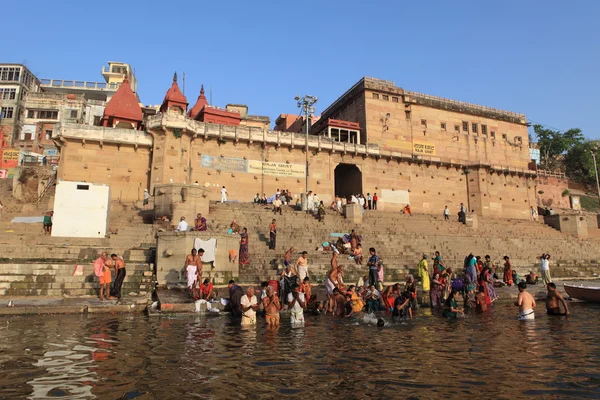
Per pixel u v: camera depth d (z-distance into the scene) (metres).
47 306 9.48
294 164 29.05
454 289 10.62
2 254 13.15
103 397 4.21
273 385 4.67
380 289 13.02
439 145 34.34
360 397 4.31
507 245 23.16
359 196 26.73
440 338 7.38
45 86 49.66
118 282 11.08
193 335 7.38
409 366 5.50
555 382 4.82
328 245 18.00
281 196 25.16
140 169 25.30
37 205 22.12
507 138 37.38
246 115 42.47
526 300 9.59
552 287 10.27
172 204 17.88
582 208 45.22
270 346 6.62
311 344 6.81
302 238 18.78
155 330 7.77
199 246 13.10
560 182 44.06
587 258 24.91
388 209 31.38
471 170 34.53
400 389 4.57
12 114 42.62
